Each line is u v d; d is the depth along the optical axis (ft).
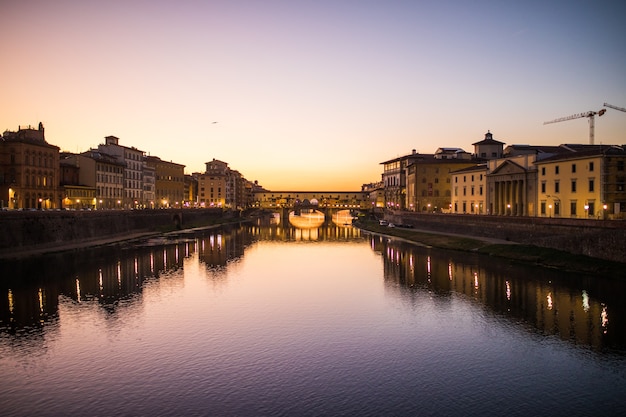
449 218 439.22
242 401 110.01
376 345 146.51
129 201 588.50
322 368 128.88
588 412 105.40
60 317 172.96
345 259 326.65
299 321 171.83
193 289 222.48
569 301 189.16
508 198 410.31
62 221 346.13
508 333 155.63
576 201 321.93
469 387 117.50
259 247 402.93
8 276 237.45
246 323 169.07
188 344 146.72
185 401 109.81
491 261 287.48
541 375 124.06
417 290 217.15
